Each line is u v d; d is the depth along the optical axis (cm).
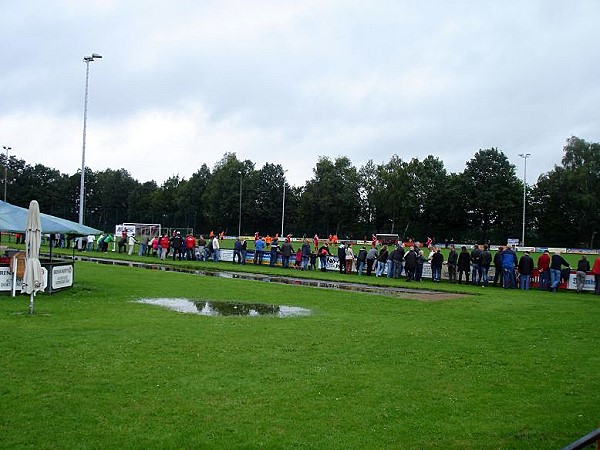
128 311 1733
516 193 9162
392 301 2239
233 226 11350
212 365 1070
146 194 13062
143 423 759
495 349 1298
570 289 3022
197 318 1638
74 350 1154
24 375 964
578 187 8950
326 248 3903
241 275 3303
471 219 9531
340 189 10550
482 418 823
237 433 732
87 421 761
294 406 848
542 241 9075
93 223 11269
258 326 1525
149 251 4959
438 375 1052
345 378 1009
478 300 2356
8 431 717
